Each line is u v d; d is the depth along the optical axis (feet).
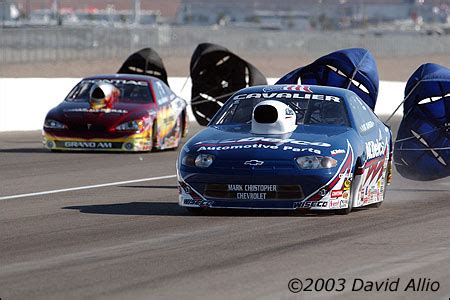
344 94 120.88
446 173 147.43
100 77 205.26
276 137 111.86
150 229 101.09
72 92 201.98
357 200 114.01
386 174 124.77
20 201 124.67
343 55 151.94
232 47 655.35
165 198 128.36
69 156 187.32
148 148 194.70
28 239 95.04
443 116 144.97
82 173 159.33
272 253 87.66
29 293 71.41
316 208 108.17
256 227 102.17
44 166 169.37
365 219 109.09
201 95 239.09
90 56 576.61
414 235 98.27
